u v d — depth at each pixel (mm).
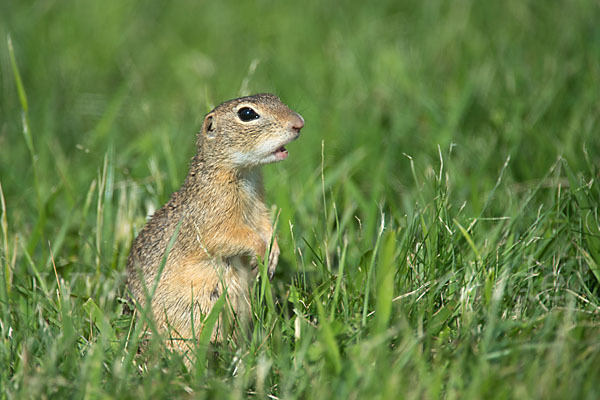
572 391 6691
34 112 15656
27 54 17625
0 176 13414
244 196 9680
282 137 9336
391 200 11180
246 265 9875
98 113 16188
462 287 8625
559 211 9719
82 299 9516
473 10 18078
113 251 11023
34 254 11242
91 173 13391
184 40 20281
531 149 12398
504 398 6777
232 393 7246
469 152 12711
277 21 20031
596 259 9258
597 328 7863
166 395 7406
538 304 8547
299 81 16578
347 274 9102
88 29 20125
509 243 9359
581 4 16672
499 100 14164
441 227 9461
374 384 6906
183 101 16625
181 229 9508
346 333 7898
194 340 8195
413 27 18625
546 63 15023
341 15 19312
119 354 7863
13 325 8555
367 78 16094
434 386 6895
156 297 9492
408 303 8375
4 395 7258
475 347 7547
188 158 13180
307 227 11250
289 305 9945
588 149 11617
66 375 7547
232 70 17844
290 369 7715
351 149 13625
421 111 14625
